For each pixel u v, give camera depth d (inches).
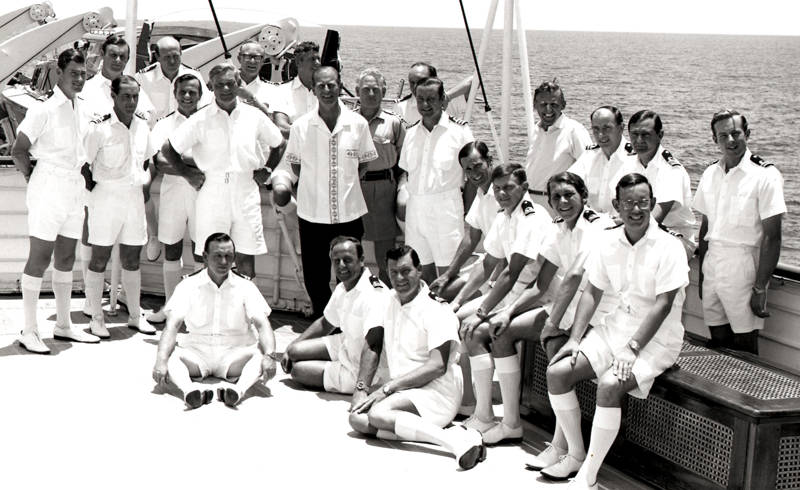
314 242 254.5
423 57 3636.8
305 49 277.4
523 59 273.1
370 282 211.3
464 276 225.9
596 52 3587.6
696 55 3484.3
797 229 1616.6
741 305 206.2
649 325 168.1
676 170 206.8
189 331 224.1
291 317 283.3
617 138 213.0
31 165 237.5
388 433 190.5
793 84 2893.7
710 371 176.4
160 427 193.9
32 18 384.8
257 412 205.2
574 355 172.9
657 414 174.2
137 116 251.3
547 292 195.0
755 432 155.2
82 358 236.2
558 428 180.5
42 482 165.6
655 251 169.3
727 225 205.3
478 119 1892.2
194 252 256.5
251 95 272.1
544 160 240.4
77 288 297.9
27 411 198.8
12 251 292.4
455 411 194.5
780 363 205.5
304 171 251.3
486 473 177.5
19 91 362.9
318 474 173.8
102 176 248.2
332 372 218.1
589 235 183.2
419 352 194.2
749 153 205.0
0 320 266.7
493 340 191.3
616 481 177.8
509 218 199.6
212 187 246.5
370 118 256.8
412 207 243.0
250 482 169.2
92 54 345.4
